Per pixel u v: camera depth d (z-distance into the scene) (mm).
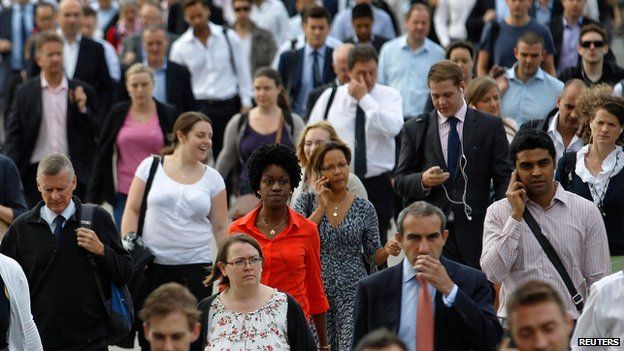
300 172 30703
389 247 31922
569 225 28875
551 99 42156
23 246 30766
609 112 32156
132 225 34969
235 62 53531
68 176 30656
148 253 34375
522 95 42281
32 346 28312
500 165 33906
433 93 34250
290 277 30188
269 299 27594
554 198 28984
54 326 30656
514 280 29031
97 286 30891
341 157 31953
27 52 57656
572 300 28750
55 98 44938
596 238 28969
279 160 30359
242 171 42094
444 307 25328
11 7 65812
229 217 37562
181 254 34750
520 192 28672
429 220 25234
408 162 34719
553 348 21312
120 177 42375
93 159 45438
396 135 40031
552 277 28797
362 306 25953
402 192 34375
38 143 44969
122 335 31375
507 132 38469
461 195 33969
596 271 28922
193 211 34781
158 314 22781
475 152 34000
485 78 38344
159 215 34750
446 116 34250
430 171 33344
